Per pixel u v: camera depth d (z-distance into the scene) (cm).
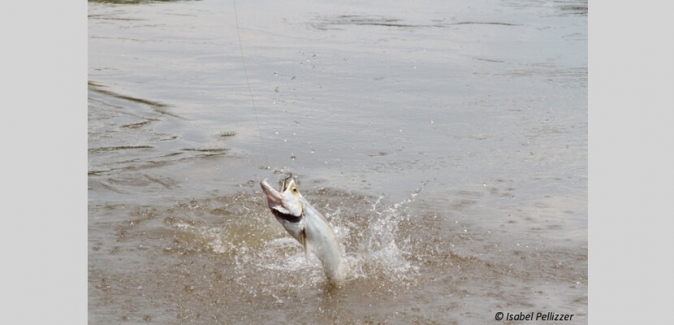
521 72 1201
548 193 761
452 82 1148
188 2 1714
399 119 986
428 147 888
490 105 1044
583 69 1220
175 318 534
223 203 733
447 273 607
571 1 1745
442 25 1508
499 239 665
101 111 1002
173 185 771
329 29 1465
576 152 871
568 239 666
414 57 1278
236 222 693
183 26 1480
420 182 786
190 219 696
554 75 1187
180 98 1064
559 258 632
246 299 564
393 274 604
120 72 1179
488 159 851
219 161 837
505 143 902
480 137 922
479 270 612
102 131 927
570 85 1138
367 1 1745
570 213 716
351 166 828
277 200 557
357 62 1243
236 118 986
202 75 1170
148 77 1158
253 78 1157
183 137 914
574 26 1505
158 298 561
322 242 575
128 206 716
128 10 1616
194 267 611
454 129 951
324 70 1198
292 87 1115
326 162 839
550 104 1050
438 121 980
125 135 916
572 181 790
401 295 573
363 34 1427
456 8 1672
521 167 829
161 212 708
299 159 847
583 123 972
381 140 910
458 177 800
